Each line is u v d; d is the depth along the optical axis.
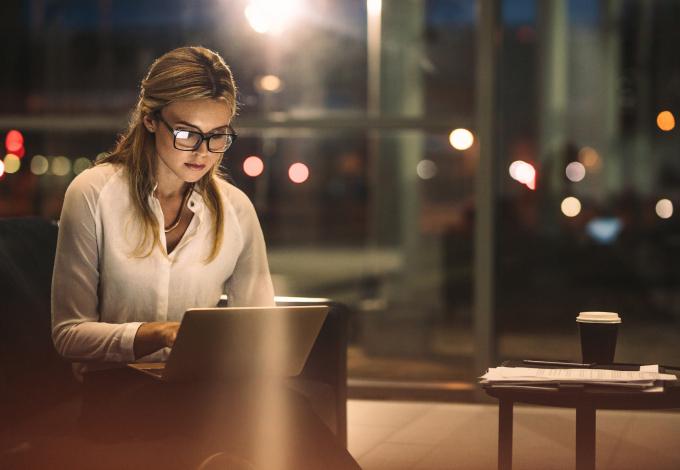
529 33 12.16
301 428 1.55
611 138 12.83
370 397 3.64
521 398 1.51
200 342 1.49
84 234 1.79
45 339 1.92
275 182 6.57
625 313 6.96
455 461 2.67
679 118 11.76
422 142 5.46
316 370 2.21
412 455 2.74
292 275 9.35
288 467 1.54
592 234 10.77
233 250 2.01
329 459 1.55
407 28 5.25
